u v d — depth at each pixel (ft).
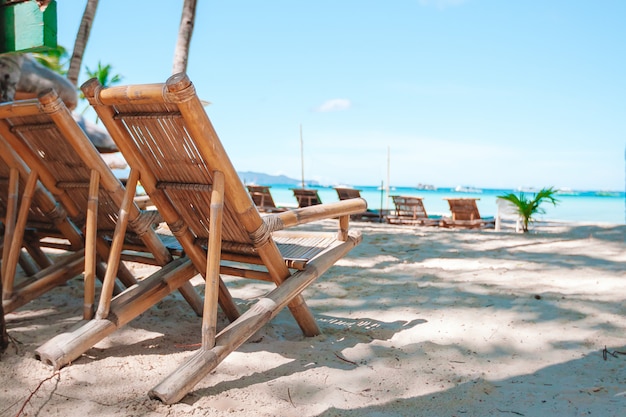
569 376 7.77
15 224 10.11
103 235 10.30
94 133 24.86
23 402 6.57
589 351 8.75
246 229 8.00
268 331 9.73
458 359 8.48
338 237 10.30
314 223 28.99
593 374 7.82
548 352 8.73
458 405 6.84
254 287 13.33
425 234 24.39
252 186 49.32
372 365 8.18
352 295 12.55
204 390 7.10
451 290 12.86
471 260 17.22
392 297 12.30
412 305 11.60
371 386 7.41
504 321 10.32
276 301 8.21
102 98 7.17
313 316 10.07
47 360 7.61
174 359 8.20
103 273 10.88
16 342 8.37
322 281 13.99
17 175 9.70
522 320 10.36
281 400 6.90
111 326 8.18
